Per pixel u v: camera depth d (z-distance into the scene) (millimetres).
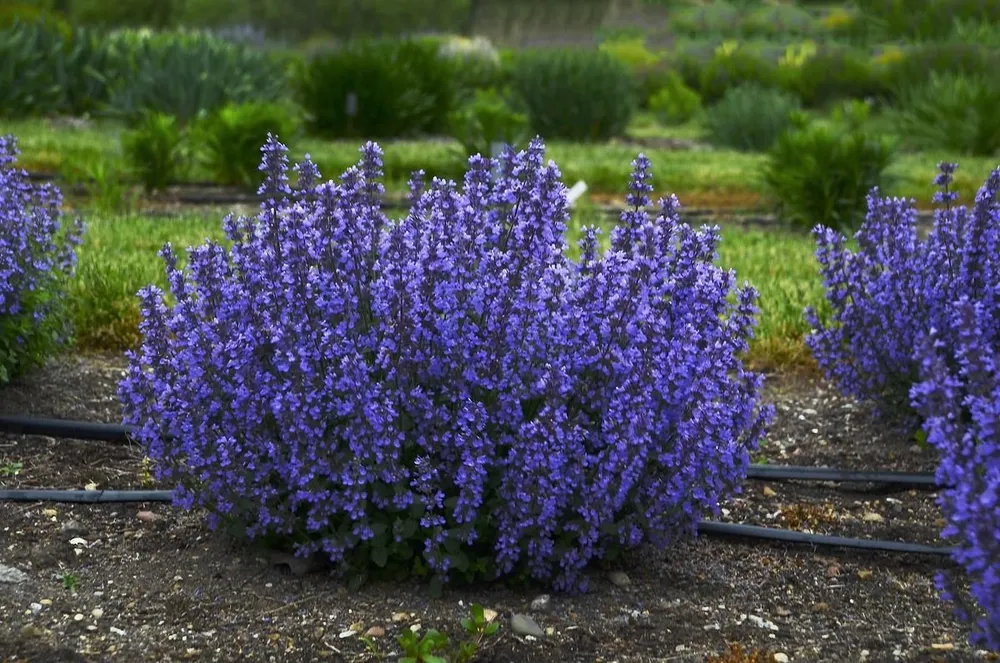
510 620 3285
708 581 3650
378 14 44844
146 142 11273
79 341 5789
